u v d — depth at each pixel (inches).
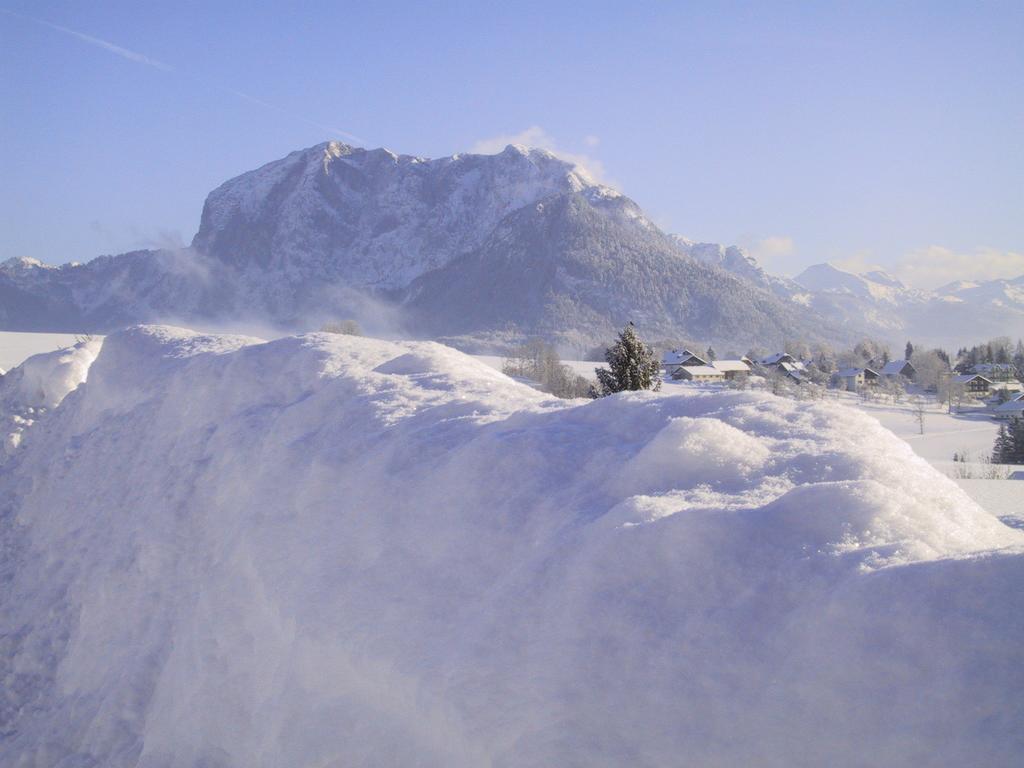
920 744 83.7
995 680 84.0
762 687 98.3
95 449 335.6
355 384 251.0
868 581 100.4
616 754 101.2
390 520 176.1
